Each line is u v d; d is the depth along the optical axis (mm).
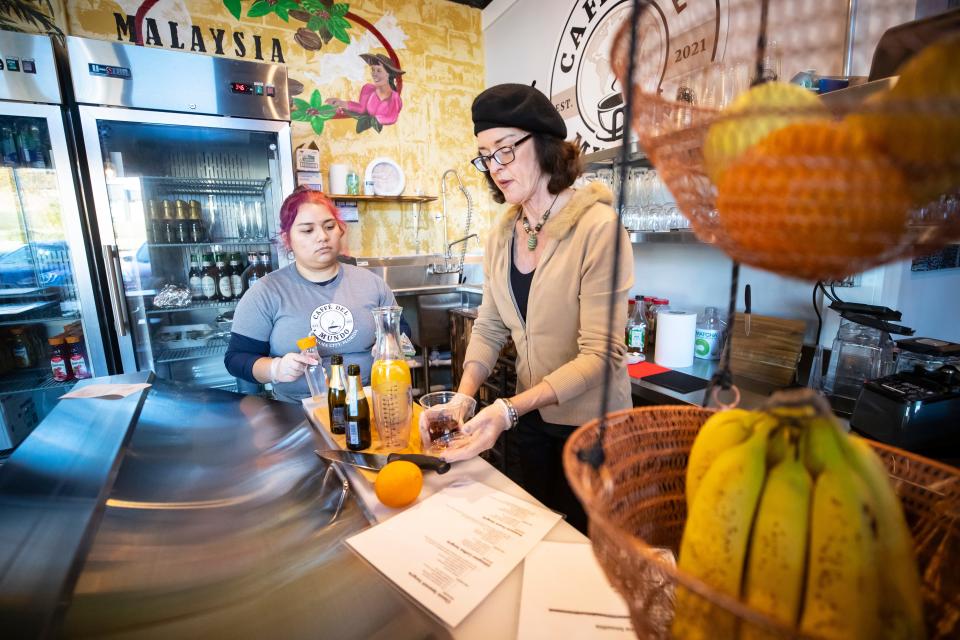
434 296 3197
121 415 1162
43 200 2174
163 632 521
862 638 262
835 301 1271
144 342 2441
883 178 208
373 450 964
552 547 646
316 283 1692
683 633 306
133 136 2410
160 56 2170
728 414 372
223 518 793
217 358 2779
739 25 1198
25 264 2197
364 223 3439
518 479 2172
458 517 720
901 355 1141
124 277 2357
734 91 751
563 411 1204
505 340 1464
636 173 1997
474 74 3676
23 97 1973
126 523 735
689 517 335
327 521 763
